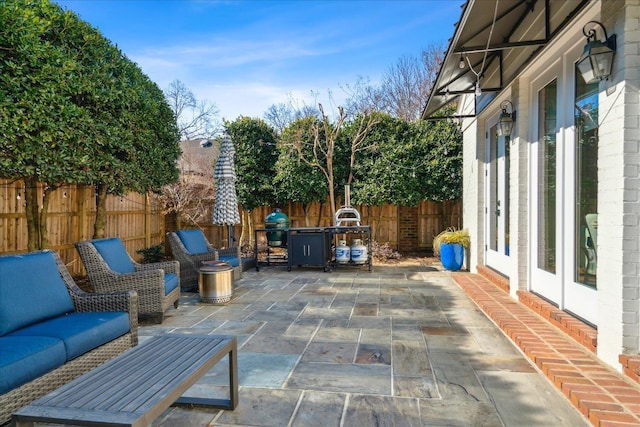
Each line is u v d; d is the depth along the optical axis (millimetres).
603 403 2338
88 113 5078
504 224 5973
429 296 5762
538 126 4574
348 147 10422
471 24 4117
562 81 3879
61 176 4934
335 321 4520
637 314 2713
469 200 7730
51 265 3256
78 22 5199
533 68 4434
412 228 10891
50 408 1592
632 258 2705
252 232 11125
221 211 8133
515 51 4805
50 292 3096
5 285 2744
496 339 3797
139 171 6281
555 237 4152
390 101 19172
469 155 7695
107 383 1830
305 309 5098
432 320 4496
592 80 2957
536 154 4625
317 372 3082
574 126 3689
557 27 3498
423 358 3348
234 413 2475
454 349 3551
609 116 2855
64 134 4695
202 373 2059
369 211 10906
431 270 8172
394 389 2771
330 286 6648
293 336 3992
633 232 2703
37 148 4449
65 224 6879
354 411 2475
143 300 4465
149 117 6395
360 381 2908
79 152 5008
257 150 10547
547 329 3764
